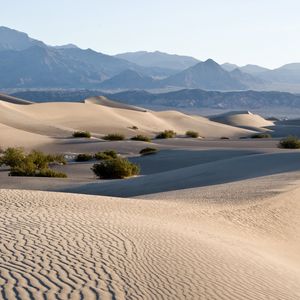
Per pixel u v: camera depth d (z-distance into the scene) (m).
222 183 29.83
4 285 8.17
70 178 37.69
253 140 77.38
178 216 18.11
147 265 10.41
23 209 16.25
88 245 11.53
